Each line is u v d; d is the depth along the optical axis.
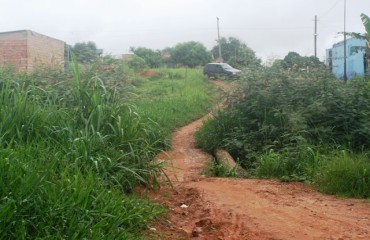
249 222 5.83
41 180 4.26
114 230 4.38
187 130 16.52
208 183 8.49
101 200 4.70
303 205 6.87
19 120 6.18
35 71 11.00
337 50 28.78
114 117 7.32
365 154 9.43
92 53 12.20
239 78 14.32
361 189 7.61
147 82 27.89
